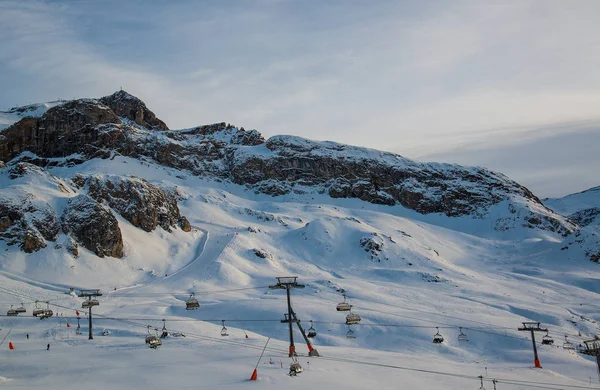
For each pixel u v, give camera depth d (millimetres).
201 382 64812
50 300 140000
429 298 160625
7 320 115812
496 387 73562
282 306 131750
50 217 186875
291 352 79375
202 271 184875
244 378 66812
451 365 88312
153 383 64312
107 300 148875
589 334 136875
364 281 180250
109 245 189750
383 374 74125
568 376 93000
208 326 114375
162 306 138875
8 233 178375
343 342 114500
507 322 132125
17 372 71812
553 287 197625
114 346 89688
